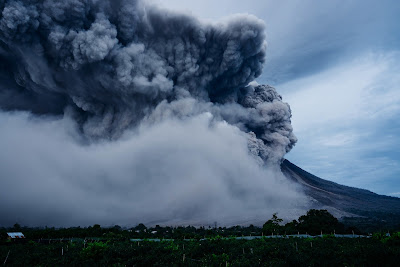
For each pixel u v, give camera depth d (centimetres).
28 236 3944
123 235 4244
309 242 2681
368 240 2747
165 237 4300
